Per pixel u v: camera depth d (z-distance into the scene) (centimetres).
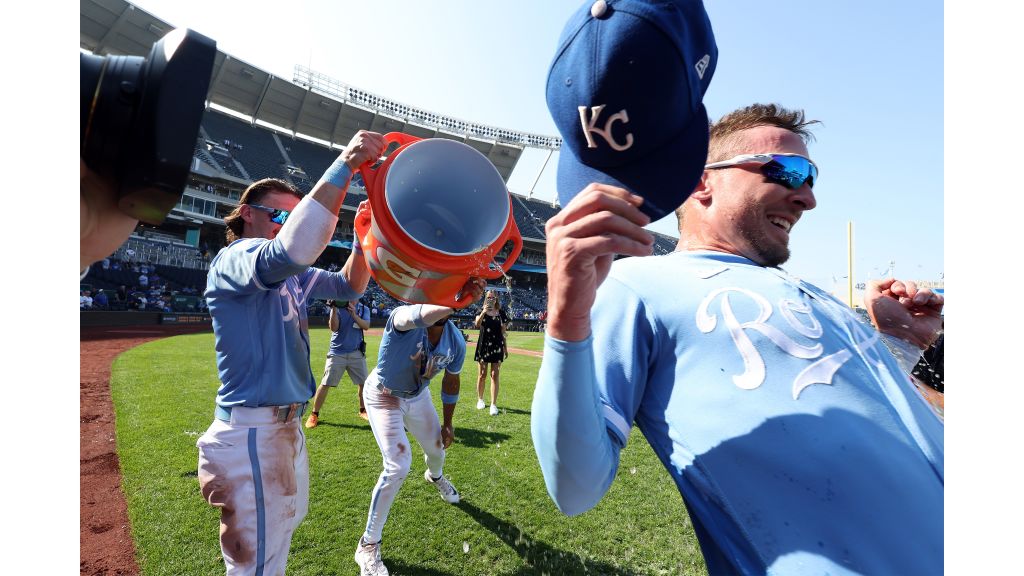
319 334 1616
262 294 162
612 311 112
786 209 138
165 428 468
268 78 3519
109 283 2094
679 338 106
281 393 165
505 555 273
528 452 457
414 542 282
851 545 83
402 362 281
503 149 4684
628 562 269
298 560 262
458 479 382
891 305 185
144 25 2856
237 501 154
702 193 146
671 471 102
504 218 127
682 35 71
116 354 971
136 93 63
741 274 118
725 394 97
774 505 87
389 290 123
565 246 73
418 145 130
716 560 96
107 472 367
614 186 78
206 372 781
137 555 259
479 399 654
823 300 125
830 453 89
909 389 117
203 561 255
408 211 140
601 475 92
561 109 78
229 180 3247
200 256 2827
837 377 100
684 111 75
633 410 105
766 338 102
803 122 157
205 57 67
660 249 3759
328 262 3438
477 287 129
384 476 256
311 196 137
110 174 67
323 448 443
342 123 4025
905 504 87
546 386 85
